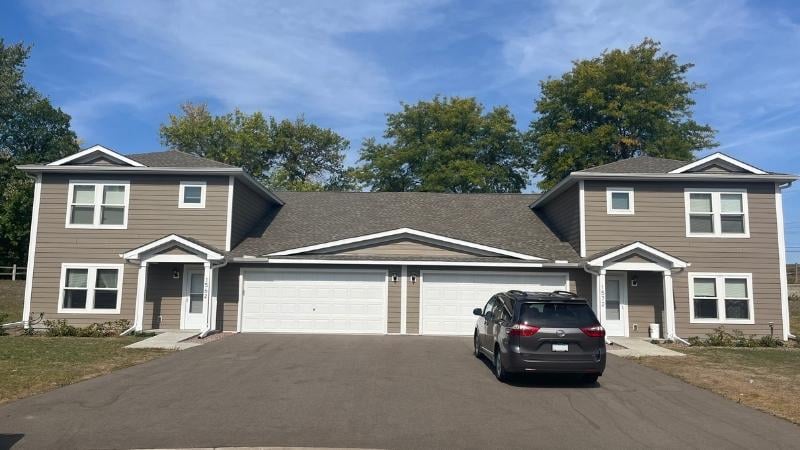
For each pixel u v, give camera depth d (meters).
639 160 22.31
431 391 10.87
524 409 9.66
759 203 20.84
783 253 20.58
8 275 36.22
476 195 27.30
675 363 14.53
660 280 20.47
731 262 20.53
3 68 43.91
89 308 20.36
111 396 10.09
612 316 20.42
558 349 11.34
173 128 44.97
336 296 20.25
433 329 20.14
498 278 20.45
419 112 42.78
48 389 10.53
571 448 7.59
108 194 20.92
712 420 9.09
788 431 8.49
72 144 47.50
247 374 12.27
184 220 20.69
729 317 20.33
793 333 22.55
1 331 19.80
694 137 41.50
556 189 22.34
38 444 7.39
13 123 45.12
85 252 20.62
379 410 9.36
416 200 26.45
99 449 7.24
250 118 46.50
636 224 20.69
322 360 14.12
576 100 39.88
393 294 20.27
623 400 10.42
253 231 22.67
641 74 38.56
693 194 20.88
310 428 8.28
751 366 14.16
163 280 20.41
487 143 41.91
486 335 13.62
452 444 7.66
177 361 13.82
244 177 21.09
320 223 23.61
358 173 44.06
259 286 20.25
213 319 19.88
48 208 20.83
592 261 19.08
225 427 8.27
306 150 48.59
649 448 7.65
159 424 8.38
